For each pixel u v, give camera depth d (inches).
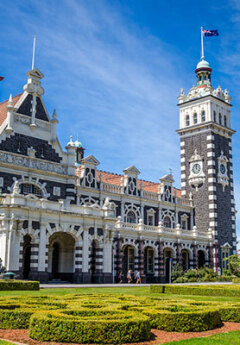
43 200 1804.9
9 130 1956.2
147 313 694.5
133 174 2719.0
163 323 677.9
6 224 1681.8
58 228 1850.4
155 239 2516.0
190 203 3144.7
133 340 580.4
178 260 2640.3
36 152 2064.5
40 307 732.7
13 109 1996.8
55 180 2116.1
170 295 1349.7
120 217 2331.4
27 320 653.3
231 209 3198.8
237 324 775.1
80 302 818.2
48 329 572.4
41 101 2139.5
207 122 3147.1
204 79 3373.5
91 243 1988.2
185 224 3075.8
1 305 729.0
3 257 1654.8
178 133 3329.2
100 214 2038.6
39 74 2143.2
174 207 2984.7
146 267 2593.5
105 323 569.9
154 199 2822.3
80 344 558.6
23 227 1723.7
